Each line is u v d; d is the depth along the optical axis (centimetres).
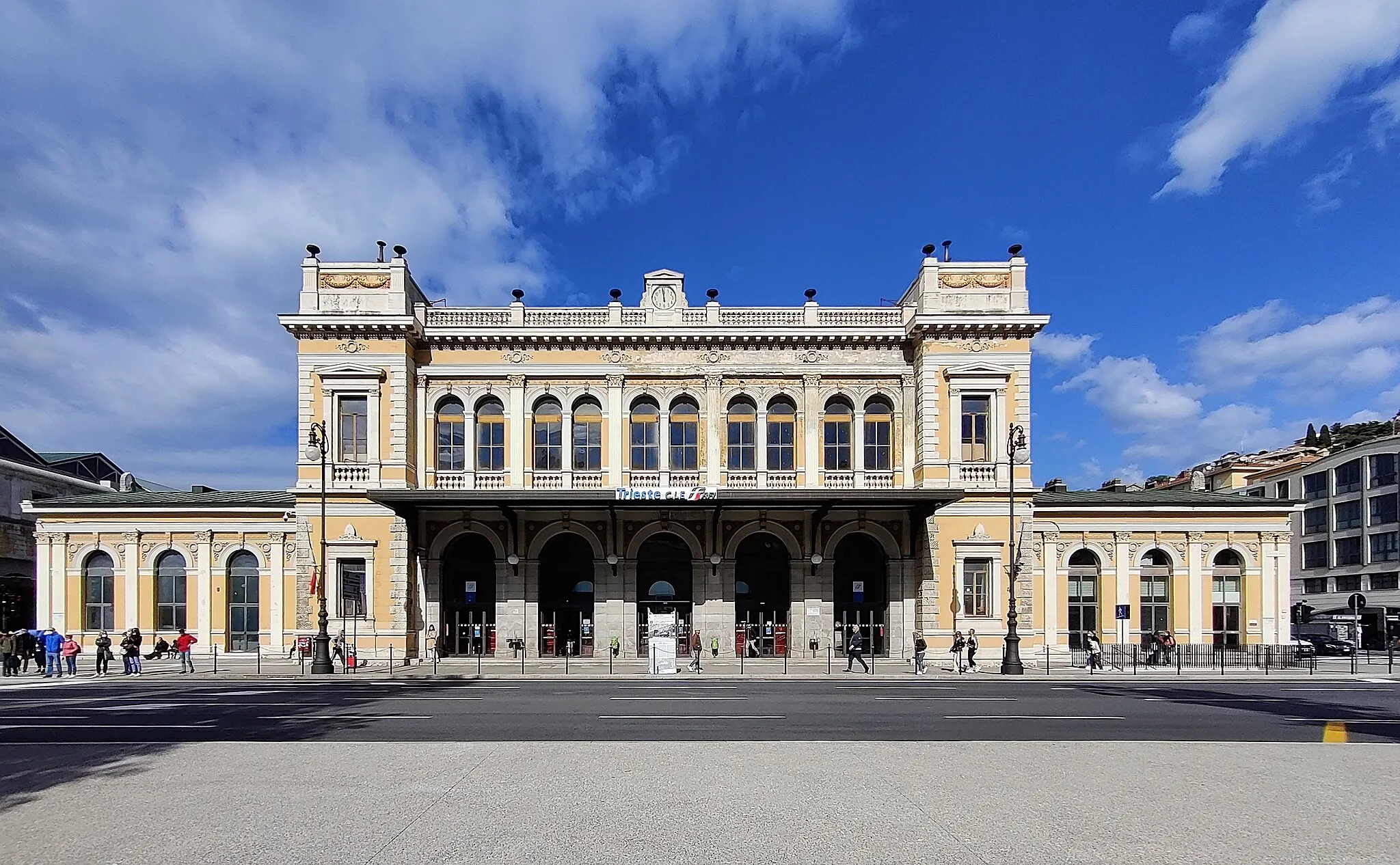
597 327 3778
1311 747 1464
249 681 2853
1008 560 3584
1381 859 851
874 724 1766
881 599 3734
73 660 3184
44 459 6694
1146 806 1049
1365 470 6712
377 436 3612
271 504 3856
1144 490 4941
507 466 3747
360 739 1559
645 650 3669
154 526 3875
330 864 821
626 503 3356
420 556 3653
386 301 3656
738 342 3791
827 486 3759
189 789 1130
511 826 946
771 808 1022
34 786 1158
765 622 3725
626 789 1119
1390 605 6309
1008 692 2475
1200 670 3303
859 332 3744
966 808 1026
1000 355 3656
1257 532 3931
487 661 3566
